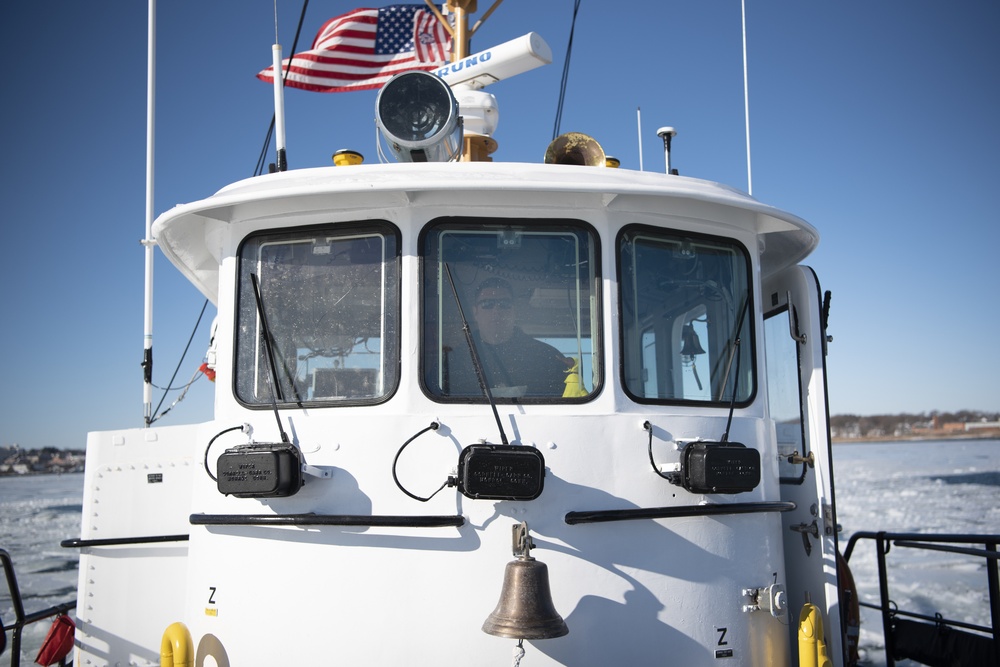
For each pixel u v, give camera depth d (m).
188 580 3.99
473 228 3.92
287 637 3.65
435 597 3.58
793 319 4.87
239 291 4.09
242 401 3.99
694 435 3.94
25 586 16.67
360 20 7.75
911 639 5.60
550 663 3.58
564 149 4.37
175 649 3.73
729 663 3.83
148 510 5.20
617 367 3.87
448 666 3.54
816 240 4.52
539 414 3.76
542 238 3.96
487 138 4.90
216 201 3.81
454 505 3.63
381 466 3.69
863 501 30.47
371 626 3.59
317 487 3.72
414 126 4.09
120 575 5.16
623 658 3.65
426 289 3.85
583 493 3.70
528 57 4.91
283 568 3.70
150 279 5.55
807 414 4.71
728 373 4.23
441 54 7.59
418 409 3.73
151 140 5.56
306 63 7.61
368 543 3.64
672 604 3.75
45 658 5.04
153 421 5.65
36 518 27.30
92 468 5.23
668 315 4.12
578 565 3.65
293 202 4.01
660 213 4.11
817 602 4.50
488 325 3.87
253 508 3.78
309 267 4.02
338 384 3.89
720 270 4.34
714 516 3.91
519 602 3.31
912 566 20.42
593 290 3.93
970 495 30.91
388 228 3.94
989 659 4.98
